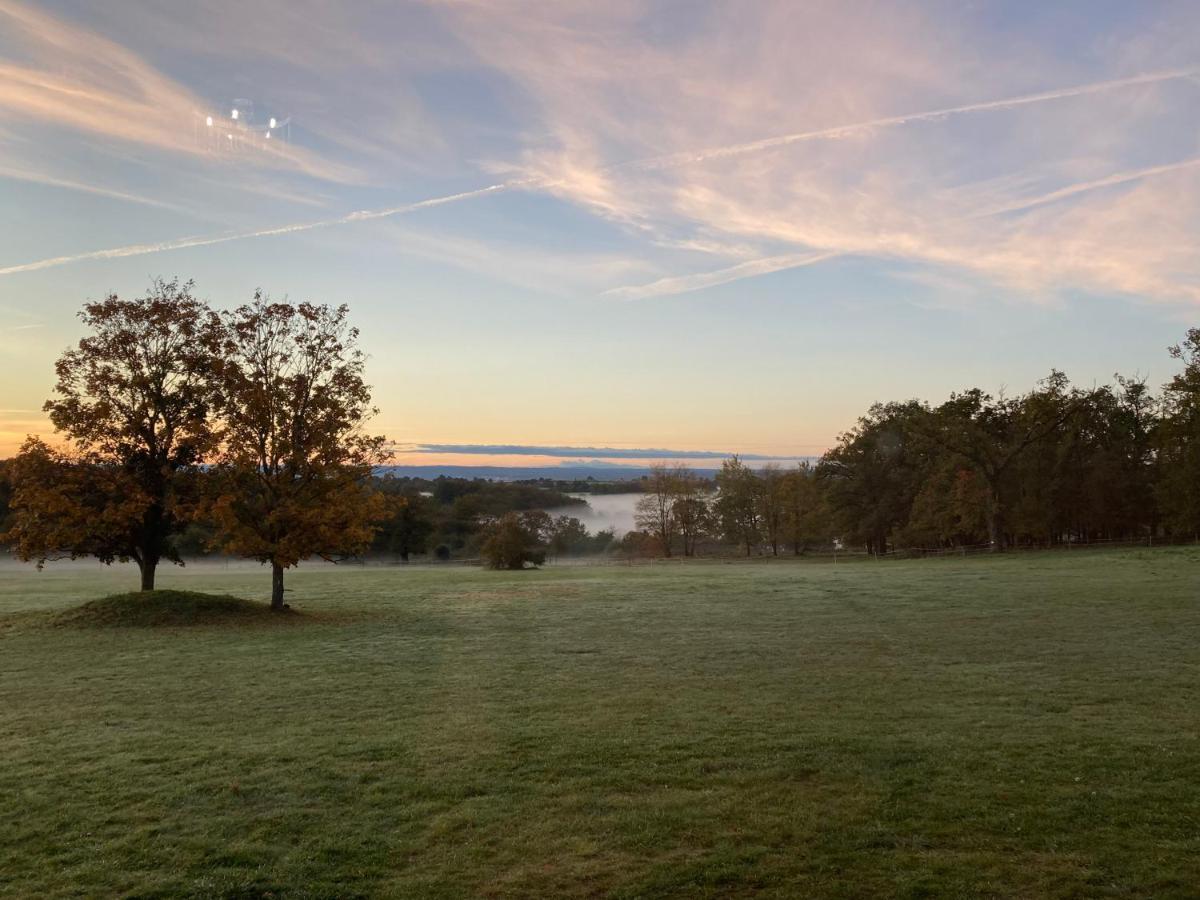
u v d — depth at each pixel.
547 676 15.60
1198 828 7.12
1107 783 8.38
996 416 70.56
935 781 8.57
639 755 9.80
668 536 106.38
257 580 47.75
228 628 23.84
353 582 44.47
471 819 7.73
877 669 15.55
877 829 7.28
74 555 28.92
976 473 70.44
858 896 6.01
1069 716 11.35
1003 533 72.88
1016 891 6.02
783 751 9.84
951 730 10.70
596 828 7.46
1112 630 19.53
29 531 27.45
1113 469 66.94
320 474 27.67
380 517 28.16
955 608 25.19
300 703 13.34
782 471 101.88
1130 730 10.50
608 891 6.18
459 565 94.31
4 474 27.59
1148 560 40.03
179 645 20.62
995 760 9.26
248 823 7.73
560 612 27.62
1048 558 47.44
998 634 19.56
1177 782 8.33
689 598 31.50
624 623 24.25
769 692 13.58
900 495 81.06
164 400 29.23
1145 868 6.34
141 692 14.47
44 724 12.02
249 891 6.31
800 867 6.53
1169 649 16.81
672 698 13.23
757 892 6.11
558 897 6.11
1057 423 66.25
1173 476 58.41
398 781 8.91
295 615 26.81
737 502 102.25
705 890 6.16
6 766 9.73
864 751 9.76
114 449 28.66
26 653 19.64
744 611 26.62
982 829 7.25
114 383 28.22
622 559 106.62
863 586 34.09
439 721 11.84
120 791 8.69
